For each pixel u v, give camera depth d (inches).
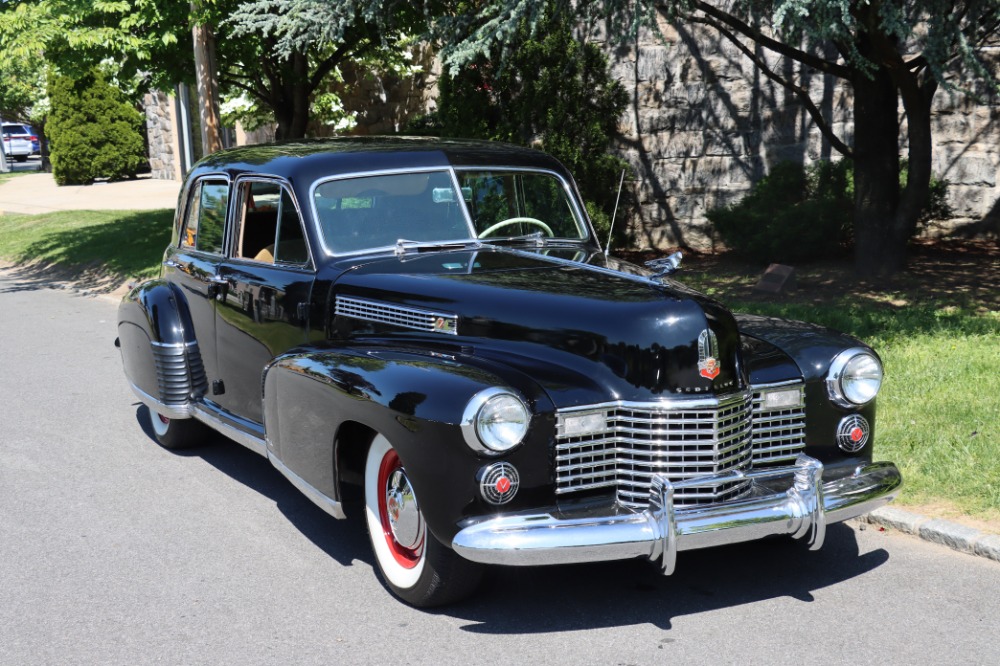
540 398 147.4
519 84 486.3
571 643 148.6
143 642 151.3
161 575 176.6
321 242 191.8
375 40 556.1
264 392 186.5
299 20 349.1
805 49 482.6
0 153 1626.5
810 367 166.6
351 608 162.2
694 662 141.8
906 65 378.0
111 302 508.4
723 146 509.7
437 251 194.4
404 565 162.7
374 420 152.3
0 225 848.9
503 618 157.5
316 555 185.2
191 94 821.9
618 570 175.5
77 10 494.3
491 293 166.7
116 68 606.5
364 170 197.8
